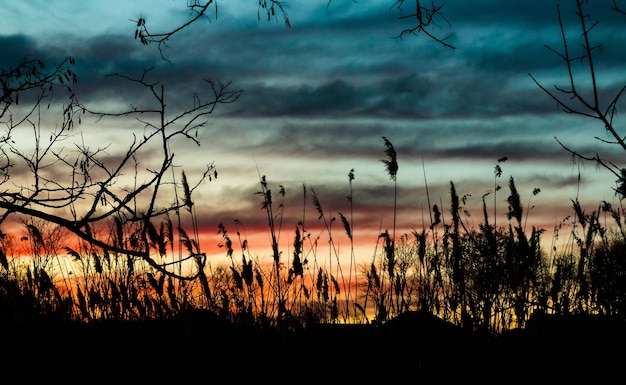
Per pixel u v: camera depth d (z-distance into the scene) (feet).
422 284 37.50
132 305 37.14
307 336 38.32
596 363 30.60
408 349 35.40
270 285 39.91
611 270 31.40
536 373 30.94
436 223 37.37
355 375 34.37
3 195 13.79
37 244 36.06
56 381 33.32
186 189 16.76
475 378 32.27
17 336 34.94
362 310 38.27
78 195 14.17
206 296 38.29
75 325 36.19
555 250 35.55
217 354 36.14
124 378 34.68
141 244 32.40
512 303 33.73
